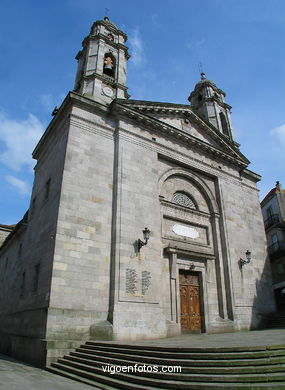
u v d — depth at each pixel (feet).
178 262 55.57
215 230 64.23
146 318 45.11
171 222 58.34
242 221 70.08
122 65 71.15
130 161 54.44
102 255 45.88
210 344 30.55
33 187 66.80
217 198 68.23
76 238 44.39
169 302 51.24
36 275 47.70
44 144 64.64
